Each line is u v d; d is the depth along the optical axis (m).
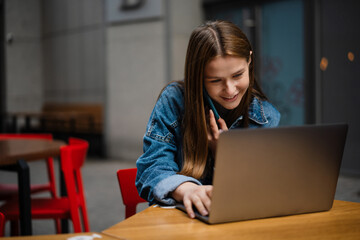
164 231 0.95
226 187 0.96
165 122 1.36
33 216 2.20
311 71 5.43
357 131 5.05
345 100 5.12
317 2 5.29
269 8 5.84
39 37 9.41
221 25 1.21
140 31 6.88
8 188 2.73
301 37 5.51
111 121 7.42
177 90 1.41
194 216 1.05
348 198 3.96
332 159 1.06
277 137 0.98
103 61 7.50
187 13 6.66
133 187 1.52
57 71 8.91
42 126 8.63
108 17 7.30
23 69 9.45
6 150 2.34
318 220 1.03
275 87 5.82
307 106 5.50
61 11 8.63
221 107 1.41
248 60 1.25
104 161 7.12
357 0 4.95
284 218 1.04
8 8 9.40
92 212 3.89
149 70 6.83
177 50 6.59
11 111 9.48
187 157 1.30
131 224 1.01
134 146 7.11
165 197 1.17
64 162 2.23
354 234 0.93
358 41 4.97
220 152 0.93
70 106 8.41
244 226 0.98
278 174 1.01
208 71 1.18
